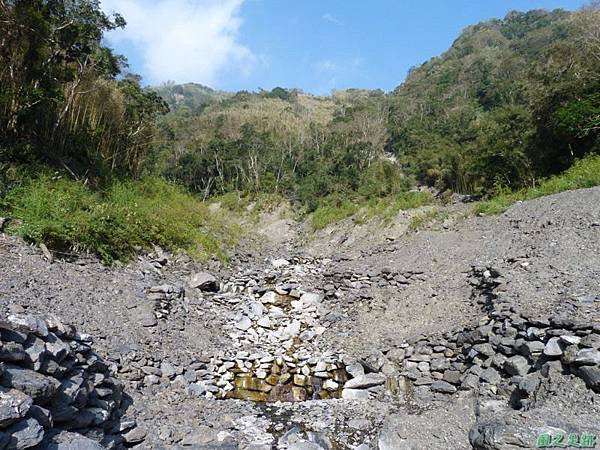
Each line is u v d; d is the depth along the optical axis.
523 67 52.31
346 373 7.68
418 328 8.37
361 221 18.59
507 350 6.25
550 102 18.58
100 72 16.14
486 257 10.23
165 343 7.52
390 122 51.72
